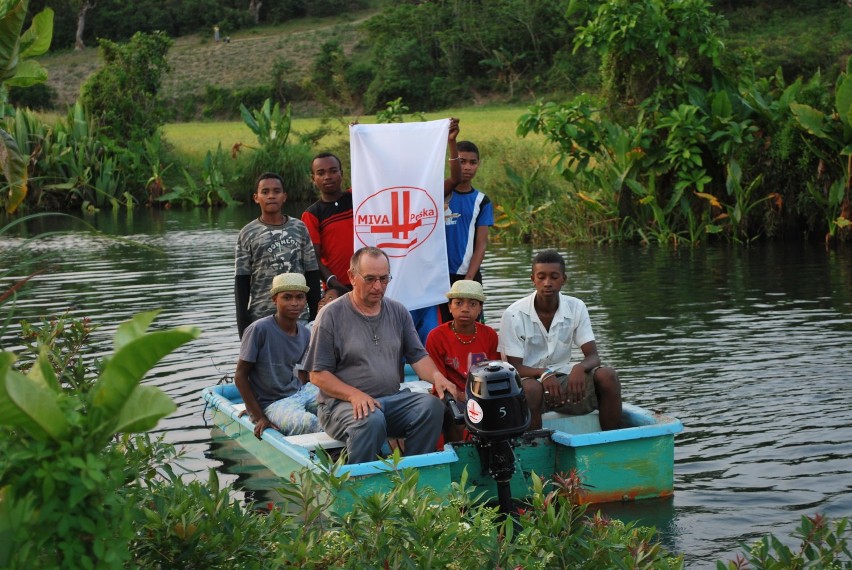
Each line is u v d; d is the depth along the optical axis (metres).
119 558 2.21
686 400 6.98
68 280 13.16
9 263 15.01
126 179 30.27
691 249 16.53
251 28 82.88
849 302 10.74
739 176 16.97
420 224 6.86
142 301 11.35
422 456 4.89
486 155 24.62
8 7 3.69
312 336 5.40
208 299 11.45
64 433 2.16
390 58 59.44
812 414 6.57
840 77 16.64
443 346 5.88
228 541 2.92
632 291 11.91
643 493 5.21
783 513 4.91
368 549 2.92
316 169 7.23
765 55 40.53
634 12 17.09
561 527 3.04
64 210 28.58
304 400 5.96
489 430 4.59
